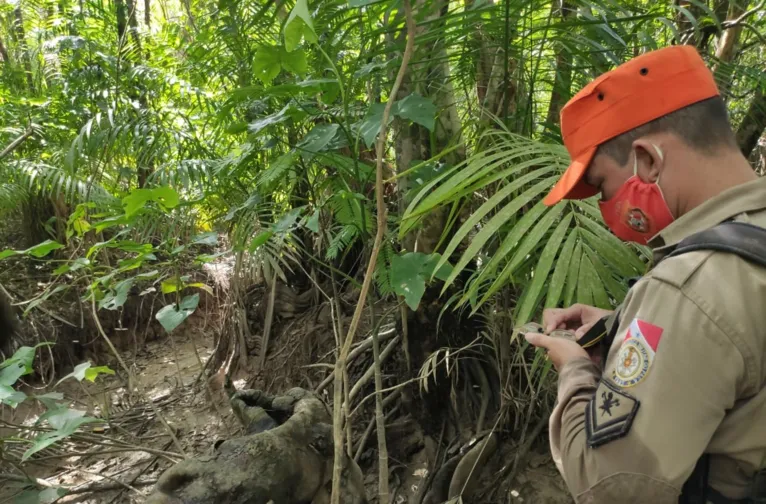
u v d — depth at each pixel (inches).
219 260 158.6
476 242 39.3
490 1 60.7
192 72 128.7
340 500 59.4
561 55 67.2
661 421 23.9
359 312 39.4
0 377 71.4
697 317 23.8
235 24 79.4
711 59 76.5
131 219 64.6
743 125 90.1
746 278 23.7
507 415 78.8
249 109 75.4
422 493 80.0
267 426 62.6
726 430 24.8
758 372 23.4
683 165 27.8
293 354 120.3
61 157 133.6
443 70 72.1
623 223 31.0
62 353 141.3
